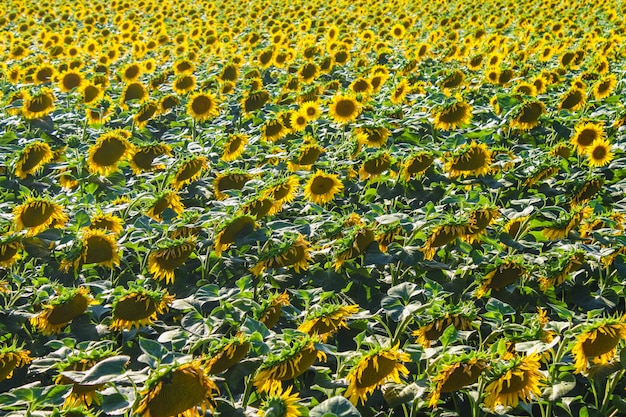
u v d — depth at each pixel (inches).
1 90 462.0
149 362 128.5
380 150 273.9
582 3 886.4
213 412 124.8
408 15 866.8
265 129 316.5
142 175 285.1
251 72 443.2
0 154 309.9
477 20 745.6
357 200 270.8
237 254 220.8
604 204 260.7
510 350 161.9
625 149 302.2
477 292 190.7
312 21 787.4
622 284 199.8
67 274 207.8
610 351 145.3
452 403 161.8
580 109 366.0
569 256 191.8
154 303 167.0
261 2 982.4
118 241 219.6
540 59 523.5
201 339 152.9
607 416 155.1
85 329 170.7
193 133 361.4
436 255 218.5
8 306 193.5
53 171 298.0
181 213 229.3
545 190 267.0
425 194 261.4
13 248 191.9
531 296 196.1
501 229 219.0
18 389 136.9
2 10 911.0
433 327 163.6
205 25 796.0
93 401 152.6
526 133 339.3
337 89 421.1
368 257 188.2
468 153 240.7
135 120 360.5
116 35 691.4
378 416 156.9
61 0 1053.2
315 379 147.9
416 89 415.8
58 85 440.5
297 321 176.4
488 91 432.8
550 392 147.8
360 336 156.2
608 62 485.7
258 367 139.3
